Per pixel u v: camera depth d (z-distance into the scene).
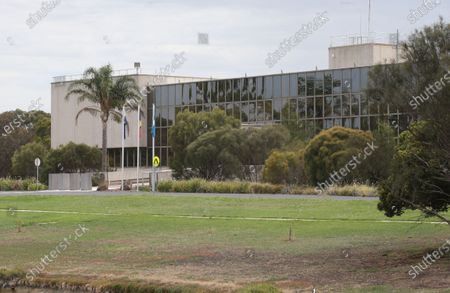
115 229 38.59
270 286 21.52
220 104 89.69
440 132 23.69
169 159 86.44
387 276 23.17
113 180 87.12
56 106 109.38
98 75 85.88
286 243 31.52
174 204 49.56
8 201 57.03
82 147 94.31
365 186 52.06
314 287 22.22
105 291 24.70
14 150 117.38
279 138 74.81
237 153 75.19
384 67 24.31
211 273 25.61
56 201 55.59
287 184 61.31
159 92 96.50
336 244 30.50
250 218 40.91
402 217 37.62
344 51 86.88
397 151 25.75
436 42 23.39
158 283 24.30
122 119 83.12
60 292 25.45
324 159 59.94
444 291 20.30
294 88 82.19
